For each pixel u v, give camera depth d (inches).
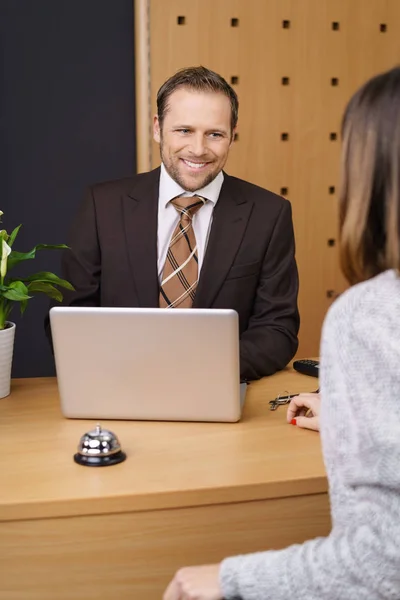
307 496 62.4
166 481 61.3
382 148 41.4
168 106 95.0
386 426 40.4
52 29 142.1
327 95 148.9
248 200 101.6
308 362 91.9
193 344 69.8
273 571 44.8
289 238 102.7
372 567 40.9
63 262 103.7
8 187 144.9
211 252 98.5
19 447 68.7
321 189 151.6
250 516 61.6
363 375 41.5
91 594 60.2
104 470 63.6
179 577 48.2
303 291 153.5
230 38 142.5
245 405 79.6
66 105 144.5
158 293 99.6
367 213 42.4
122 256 100.1
